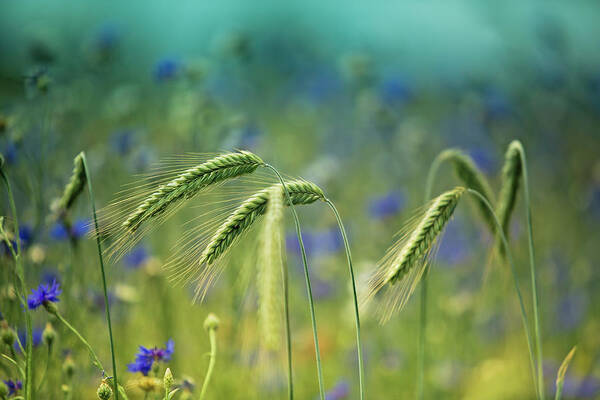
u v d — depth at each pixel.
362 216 7.90
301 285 6.71
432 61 16.41
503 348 6.09
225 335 4.67
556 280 6.78
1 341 2.87
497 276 5.98
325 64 15.48
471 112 10.12
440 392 5.55
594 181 8.60
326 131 10.84
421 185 8.71
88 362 3.80
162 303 4.82
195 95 6.42
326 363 5.98
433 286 6.80
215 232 2.47
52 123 5.29
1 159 2.80
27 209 4.49
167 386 2.76
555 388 5.23
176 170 2.66
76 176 3.06
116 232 2.64
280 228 2.09
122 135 6.12
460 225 7.18
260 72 14.44
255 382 4.34
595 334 6.32
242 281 2.19
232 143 6.16
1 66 9.73
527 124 10.23
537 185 9.18
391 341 5.95
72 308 3.83
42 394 3.51
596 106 10.92
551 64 11.42
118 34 7.95
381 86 9.88
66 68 7.64
